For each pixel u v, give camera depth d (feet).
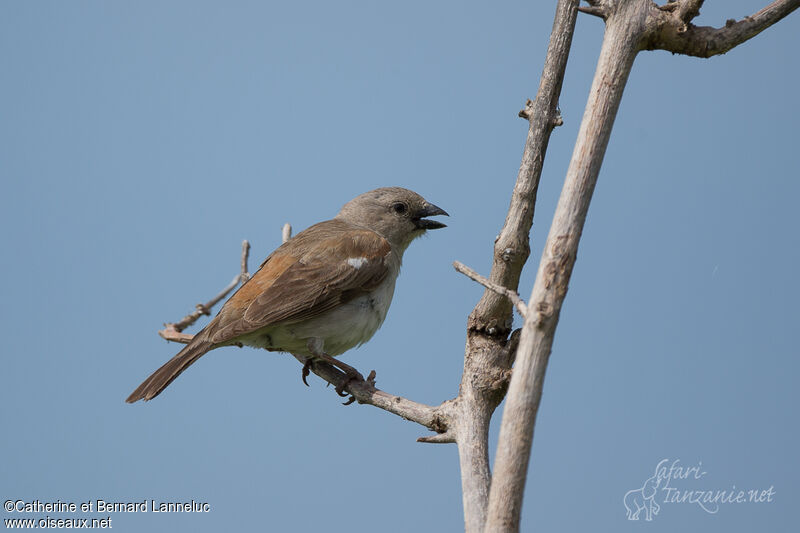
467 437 30.30
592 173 23.97
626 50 25.59
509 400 22.30
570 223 23.44
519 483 21.85
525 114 30.71
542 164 30.50
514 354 31.76
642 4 26.22
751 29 27.40
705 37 26.94
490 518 21.86
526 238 30.94
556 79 29.94
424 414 32.42
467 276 25.70
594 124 24.59
